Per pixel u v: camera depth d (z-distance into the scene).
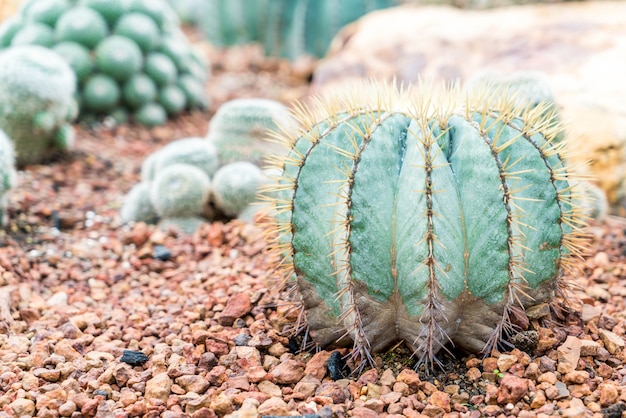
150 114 1.77
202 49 2.44
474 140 0.84
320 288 0.88
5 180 1.17
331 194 0.86
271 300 1.00
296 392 0.86
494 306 0.85
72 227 1.26
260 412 0.83
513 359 0.87
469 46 1.65
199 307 1.00
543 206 0.86
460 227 0.84
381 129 0.85
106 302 1.06
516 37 1.61
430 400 0.84
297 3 2.27
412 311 0.85
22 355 0.93
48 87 1.37
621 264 1.10
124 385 0.89
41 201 1.31
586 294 1.01
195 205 1.22
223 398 0.85
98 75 1.72
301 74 2.20
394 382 0.86
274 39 2.33
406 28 1.81
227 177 1.22
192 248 1.17
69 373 0.90
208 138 1.33
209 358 0.91
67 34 1.69
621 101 1.32
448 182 0.84
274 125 1.28
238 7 2.42
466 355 0.90
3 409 0.85
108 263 1.15
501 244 0.83
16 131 1.40
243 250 1.14
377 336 0.88
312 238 0.86
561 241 0.87
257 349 0.92
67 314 1.01
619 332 0.94
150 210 1.26
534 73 1.07
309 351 0.92
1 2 2.09
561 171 0.88
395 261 0.84
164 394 0.86
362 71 1.76
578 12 1.67
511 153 0.86
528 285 0.87
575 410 0.82
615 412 0.82
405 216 0.83
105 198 1.36
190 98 1.88
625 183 1.27
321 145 0.87
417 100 0.88
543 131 0.88
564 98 1.36
